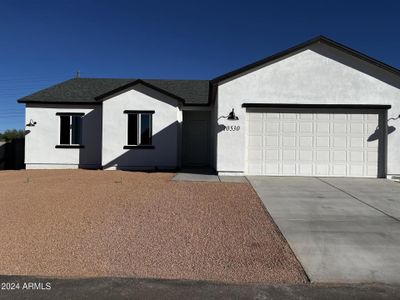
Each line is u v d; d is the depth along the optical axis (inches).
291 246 232.5
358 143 542.3
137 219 292.8
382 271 193.3
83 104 708.7
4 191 414.9
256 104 536.7
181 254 218.5
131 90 651.5
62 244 233.3
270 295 165.2
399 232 262.7
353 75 536.4
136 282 178.5
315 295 165.3
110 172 606.5
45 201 357.7
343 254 218.4
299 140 544.1
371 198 383.9
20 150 791.1
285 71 538.9
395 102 534.0
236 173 541.0
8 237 246.5
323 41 532.4
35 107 708.7
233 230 266.5
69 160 709.9
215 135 597.9
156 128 650.2
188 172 597.6
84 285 174.2
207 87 804.6
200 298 161.9
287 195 394.9
